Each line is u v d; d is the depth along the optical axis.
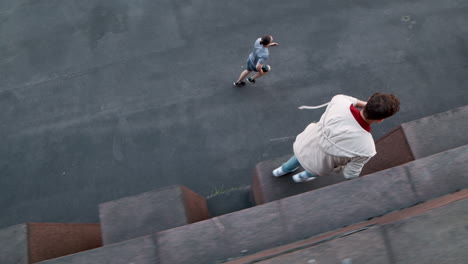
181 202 3.28
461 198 2.03
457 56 6.77
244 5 7.55
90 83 6.93
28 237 2.98
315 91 6.55
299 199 2.77
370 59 6.83
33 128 6.56
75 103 6.76
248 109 6.43
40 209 5.89
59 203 5.92
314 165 2.70
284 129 6.23
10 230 3.00
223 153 6.10
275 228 2.71
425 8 7.30
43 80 7.04
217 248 2.67
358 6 7.40
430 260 1.81
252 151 6.10
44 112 6.71
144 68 7.00
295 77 6.71
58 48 7.37
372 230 1.94
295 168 3.50
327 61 6.85
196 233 2.71
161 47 7.22
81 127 6.50
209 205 5.39
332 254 1.92
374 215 2.65
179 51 7.14
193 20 7.46
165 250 2.67
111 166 6.12
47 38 7.49
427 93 6.44
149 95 6.71
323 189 2.79
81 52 7.29
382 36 7.06
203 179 5.94
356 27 7.19
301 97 6.50
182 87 6.74
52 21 7.67
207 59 7.02
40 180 6.10
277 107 6.42
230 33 7.28
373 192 2.72
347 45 7.00
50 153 6.31
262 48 5.57
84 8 7.74
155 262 2.64
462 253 1.79
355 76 6.67
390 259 1.86
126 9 7.68
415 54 6.84
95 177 6.07
